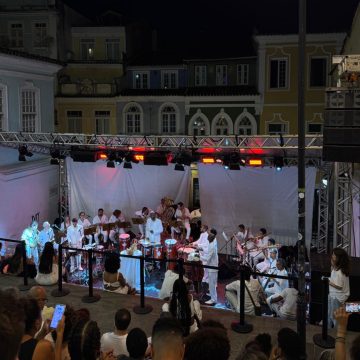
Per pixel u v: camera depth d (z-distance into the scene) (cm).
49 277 998
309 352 730
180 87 2719
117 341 603
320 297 911
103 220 1838
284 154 1430
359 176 1275
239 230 1666
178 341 324
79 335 438
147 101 2645
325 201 1591
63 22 2706
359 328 798
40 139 1762
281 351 469
